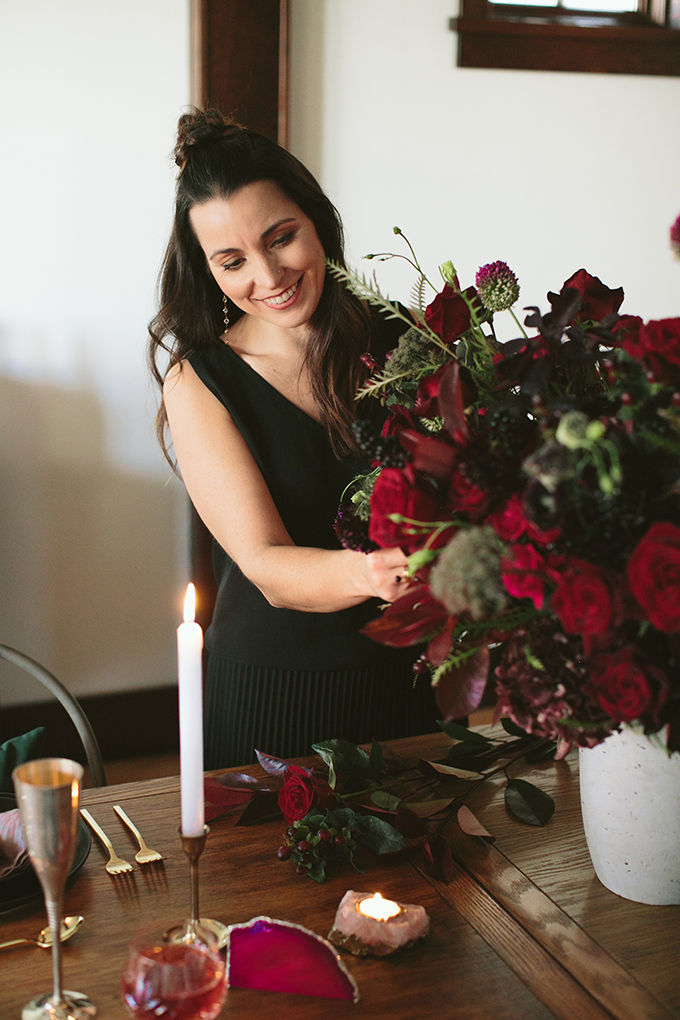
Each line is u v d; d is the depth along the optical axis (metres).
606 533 0.74
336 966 0.88
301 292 1.46
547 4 3.17
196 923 0.81
